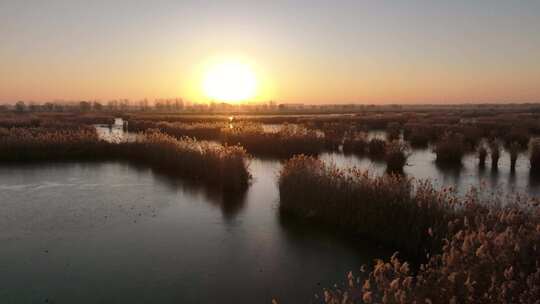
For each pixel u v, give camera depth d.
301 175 12.68
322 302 7.22
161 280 8.17
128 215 12.48
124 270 8.62
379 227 10.10
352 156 24.30
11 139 24.05
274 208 13.12
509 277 4.70
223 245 9.98
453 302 4.38
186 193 15.25
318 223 11.52
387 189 10.66
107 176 18.59
